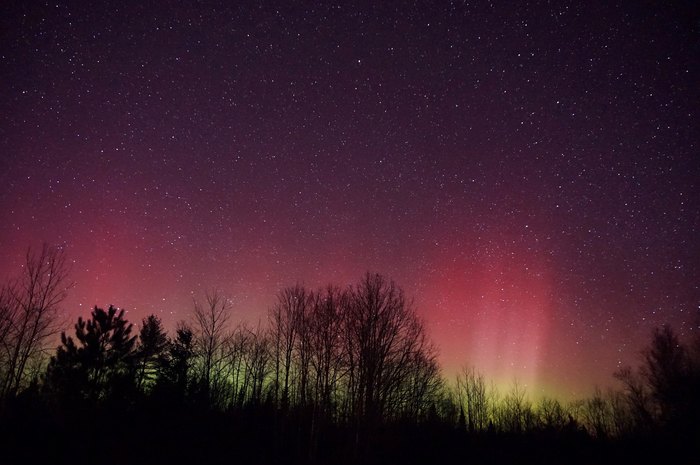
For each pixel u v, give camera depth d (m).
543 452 34.97
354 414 27.83
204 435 28.55
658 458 31.81
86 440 23.55
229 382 39.72
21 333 26.16
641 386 39.44
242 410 35.06
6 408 23.39
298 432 29.28
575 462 32.47
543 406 54.16
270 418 33.69
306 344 32.44
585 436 38.94
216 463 25.06
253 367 41.19
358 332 29.33
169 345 36.47
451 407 47.97
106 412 26.48
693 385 33.72
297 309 36.50
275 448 27.66
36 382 26.11
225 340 39.97
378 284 30.47
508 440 38.66
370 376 27.58
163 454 24.75
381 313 29.58
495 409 54.84
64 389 26.08
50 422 23.83
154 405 28.61
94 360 28.19
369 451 26.58
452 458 31.88
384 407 28.69
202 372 36.94
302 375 31.83
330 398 30.67
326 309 31.73
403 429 32.19
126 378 29.20
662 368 35.81
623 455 32.97
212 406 34.25
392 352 29.12
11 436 21.77
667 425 34.94
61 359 27.42
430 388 37.53
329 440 29.48
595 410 52.34
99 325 29.94
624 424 43.62
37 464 20.20
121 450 23.67
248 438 29.62
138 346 34.84
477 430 44.16
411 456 30.23
